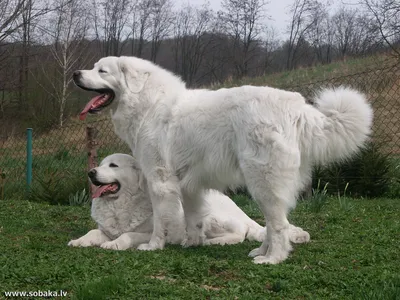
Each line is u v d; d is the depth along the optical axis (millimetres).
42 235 2867
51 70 10266
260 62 15242
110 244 2631
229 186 2600
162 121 2635
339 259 2375
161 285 1947
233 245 2725
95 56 12906
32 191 4254
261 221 3316
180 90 2695
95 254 2379
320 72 10539
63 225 3260
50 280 1987
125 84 2709
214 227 2824
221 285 2012
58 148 5895
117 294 1865
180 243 2684
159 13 15625
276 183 2355
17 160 5566
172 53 16250
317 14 15523
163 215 2611
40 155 5734
